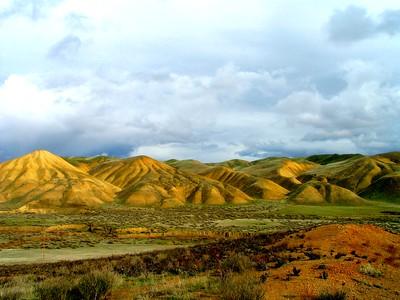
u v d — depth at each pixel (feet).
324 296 40.73
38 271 88.94
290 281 48.44
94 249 157.38
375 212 382.63
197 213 403.95
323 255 70.08
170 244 176.45
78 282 47.19
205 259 76.69
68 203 490.08
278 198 652.89
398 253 75.46
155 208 501.56
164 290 47.37
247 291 39.88
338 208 426.51
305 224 259.80
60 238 201.46
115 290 50.42
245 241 108.17
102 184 603.26
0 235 215.10
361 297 43.29
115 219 316.40
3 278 76.43
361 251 75.10
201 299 42.11
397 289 48.03
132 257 94.94
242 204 558.56
